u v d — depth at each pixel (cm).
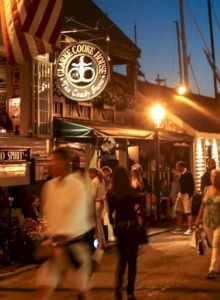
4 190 1316
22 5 1046
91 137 1419
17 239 1067
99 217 1187
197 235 1024
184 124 2117
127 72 1975
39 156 1366
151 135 1681
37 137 1380
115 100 1800
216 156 2306
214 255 909
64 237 548
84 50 1441
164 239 1387
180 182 1518
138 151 1878
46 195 575
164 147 2034
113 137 1459
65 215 551
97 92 1443
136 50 1959
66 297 793
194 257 1123
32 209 1226
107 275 964
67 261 555
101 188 1195
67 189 555
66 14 1741
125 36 1970
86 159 1552
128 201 761
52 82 1445
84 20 1806
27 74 1374
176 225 1658
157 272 978
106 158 1677
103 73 1441
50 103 1434
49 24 1064
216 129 2312
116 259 1120
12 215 1086
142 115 1995
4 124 1380
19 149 1212
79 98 1447
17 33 1047
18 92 1391
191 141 2039
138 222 768
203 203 966
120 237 765
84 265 563
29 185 1339
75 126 1436
